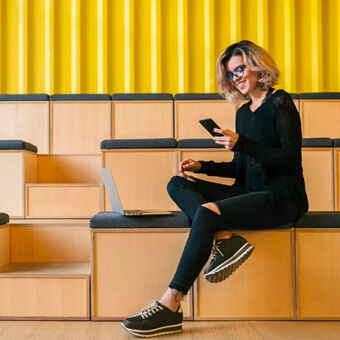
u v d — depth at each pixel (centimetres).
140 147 201
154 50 312
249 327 145
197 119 265
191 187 154
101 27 312
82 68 313
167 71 316
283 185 143
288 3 312
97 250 154
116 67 315
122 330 143
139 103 268
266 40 314
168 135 267
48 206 213
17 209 213
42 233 190
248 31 318
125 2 312
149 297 154
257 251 152
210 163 164
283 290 152
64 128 267
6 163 214
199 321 152
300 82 315
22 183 214
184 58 312
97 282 154
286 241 152
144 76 316
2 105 266
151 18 314
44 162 254
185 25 312
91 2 315
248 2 318
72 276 155
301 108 264
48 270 166
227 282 152
